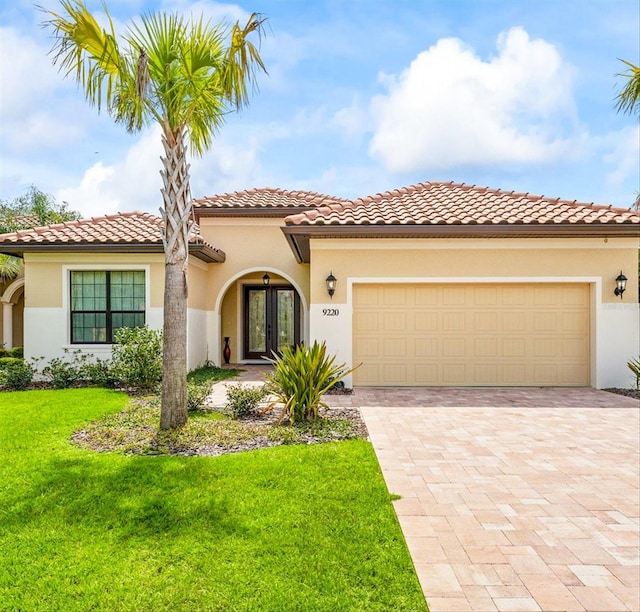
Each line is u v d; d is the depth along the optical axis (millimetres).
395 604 3740
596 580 4121
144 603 3725
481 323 13672
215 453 7348
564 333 13633
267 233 19141
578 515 5375
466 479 6430
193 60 8016
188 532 4801
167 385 8477
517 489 6098
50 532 4820
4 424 8867
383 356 13727
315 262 13539
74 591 3857
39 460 6836
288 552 4441
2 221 25984
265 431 8422
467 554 4520
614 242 13289
